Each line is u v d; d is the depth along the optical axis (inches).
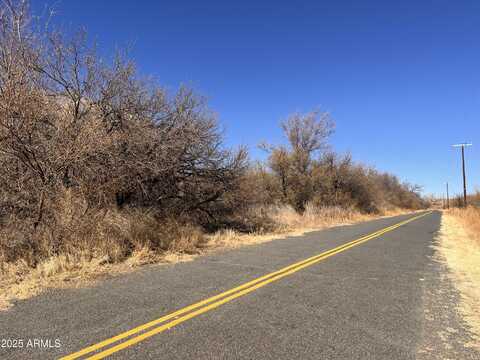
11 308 203.3
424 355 157.9
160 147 464.8
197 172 569.6
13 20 309.6
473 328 192.5
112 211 397.7
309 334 176.1
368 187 1699.1
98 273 290.0
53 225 328.8
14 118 307.6
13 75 304.8
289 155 1156.5
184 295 235.1
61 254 307.9
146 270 311.3
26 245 308.0
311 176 1224.8
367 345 165.8
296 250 450.0
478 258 432.1
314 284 275.1
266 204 896.3
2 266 275.7
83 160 357.4
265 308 213.2
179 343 161.3
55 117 365.1
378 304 229.5
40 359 143.9
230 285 263.6
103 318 189.5
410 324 195.5
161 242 407.8
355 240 573.3
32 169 328.2
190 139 522.0
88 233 345.4
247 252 426.6
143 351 152.5
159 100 499.5
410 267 362.0
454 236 694.5
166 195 542.3
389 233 708.0
